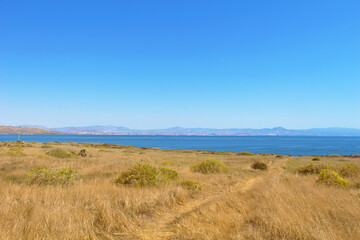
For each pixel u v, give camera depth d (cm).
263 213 670
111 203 752
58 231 488
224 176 1738
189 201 896
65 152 3156
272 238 511
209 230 544
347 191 1104
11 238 439
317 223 567
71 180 1106
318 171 2117
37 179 1054
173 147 14188
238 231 552
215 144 18950
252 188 1263
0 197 704
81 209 645
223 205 791
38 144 6981
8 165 1809
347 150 12406
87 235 487
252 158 4812
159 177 1285
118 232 534
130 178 1166
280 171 2630
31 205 628
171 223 613
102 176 1443
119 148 7538
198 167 2138
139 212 701
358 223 574
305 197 848
